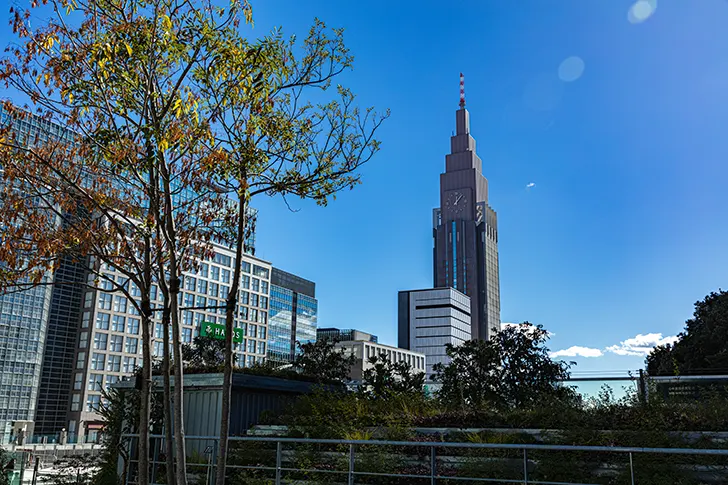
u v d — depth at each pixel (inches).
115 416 668.1
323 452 545.6
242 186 376.2
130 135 384.8
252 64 377.7
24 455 756.6
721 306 1562.5
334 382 854.5
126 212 422.0
